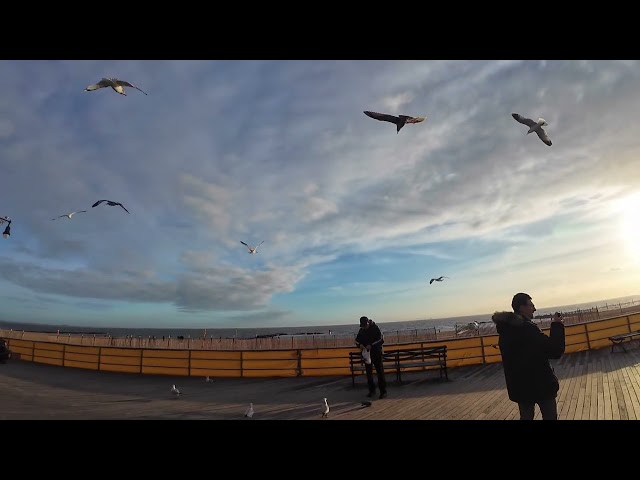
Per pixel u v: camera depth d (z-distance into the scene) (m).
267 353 14.50
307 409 8.40
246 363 14.62
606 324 15.91
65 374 16.27
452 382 10.86
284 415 7.81
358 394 9.97
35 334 28.52
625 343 15.80
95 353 17.73
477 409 7.41
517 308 4.48
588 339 15.45
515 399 4.28
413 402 8.49
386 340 20.81
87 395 11.18
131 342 26.33
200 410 8.64
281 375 14.22
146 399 10.40
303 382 12.77
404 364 11.55
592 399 7.49
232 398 10.33
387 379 12.16
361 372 13.33
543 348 4.17
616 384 8.79
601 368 11.16
